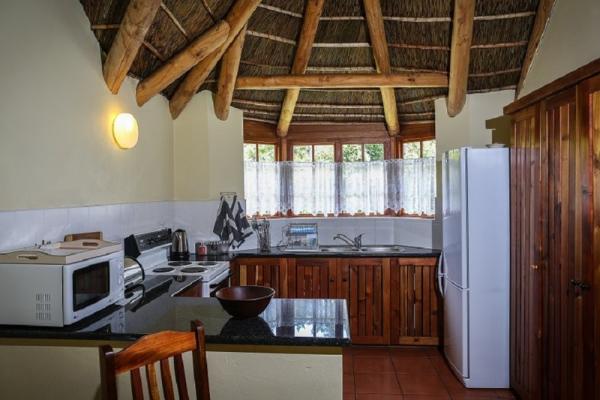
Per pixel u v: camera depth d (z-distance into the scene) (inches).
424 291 168.1
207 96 167.0
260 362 70.0
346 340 67.3
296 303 88.3
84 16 109.6
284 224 196.7
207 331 71.4
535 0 137.2
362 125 199.2
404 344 169.5
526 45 150.0
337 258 169.8
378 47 153.5
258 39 156.3
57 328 74.9
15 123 86.4
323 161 198.5
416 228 187.2
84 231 108.1
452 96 160.9
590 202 86.6
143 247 133.5
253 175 191.8
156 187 151.5
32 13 91.2
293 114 196.4
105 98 118.3
